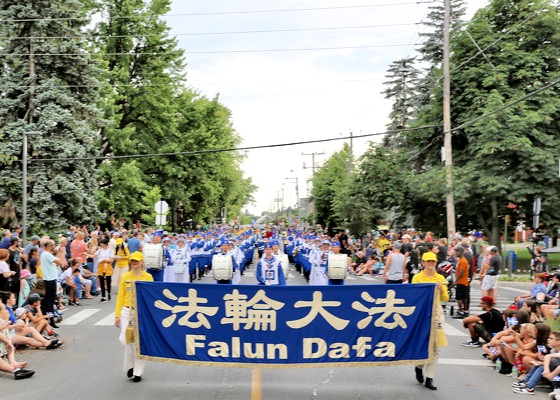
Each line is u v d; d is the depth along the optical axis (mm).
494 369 10352
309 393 8688
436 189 28172
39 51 29203
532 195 29750
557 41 31250
